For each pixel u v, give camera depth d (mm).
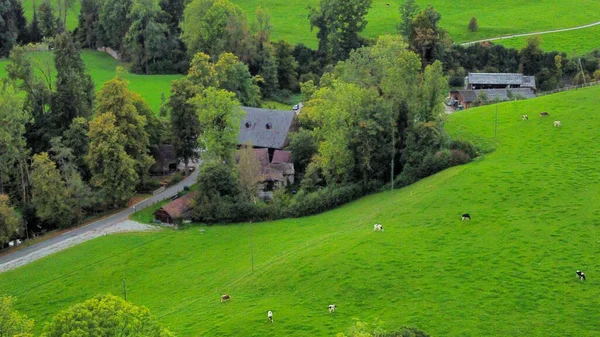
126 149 156750
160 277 117750
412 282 97438
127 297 112125
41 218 142250
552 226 108562
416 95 143000
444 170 135625
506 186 121625
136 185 159000
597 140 135500
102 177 149250
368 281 98625
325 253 107500
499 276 97125
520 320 88125
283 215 139250
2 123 147250
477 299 92625
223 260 119938
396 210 120812
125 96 157125
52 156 162375
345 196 139500
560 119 146500
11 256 132375
